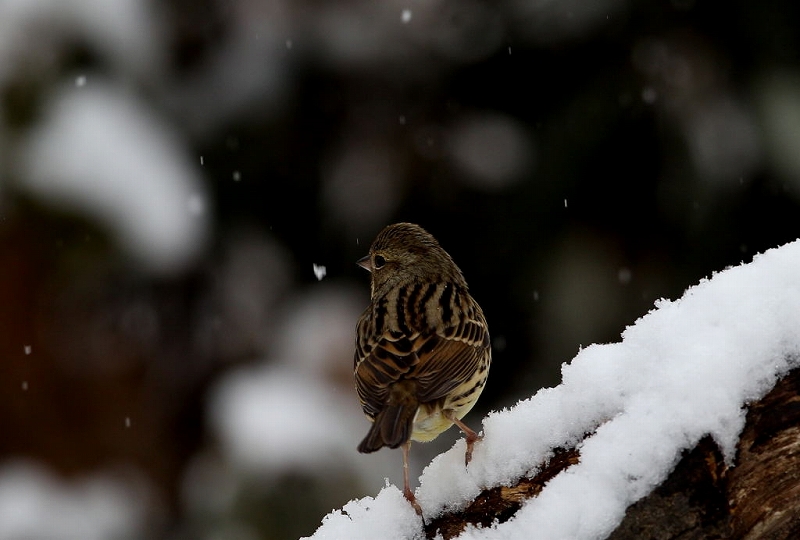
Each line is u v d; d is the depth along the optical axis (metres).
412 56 14.02
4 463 13.24
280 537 11.30
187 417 13.96
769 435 4.80
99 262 12.38
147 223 12.44
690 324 5.11
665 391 4.96
